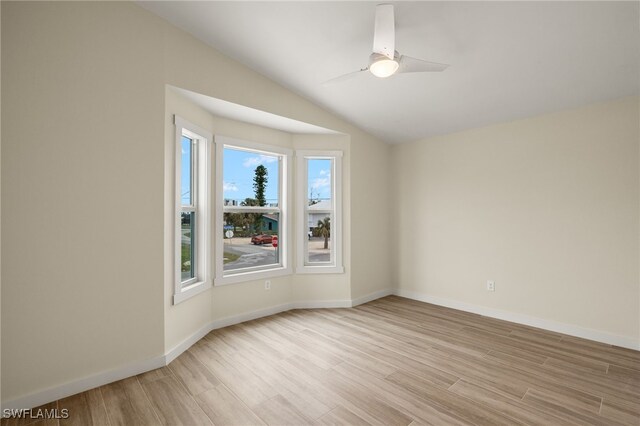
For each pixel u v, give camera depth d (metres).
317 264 4.41
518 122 3.73
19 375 1.99
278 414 1.98
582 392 2.24
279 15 2.51
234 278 3.65
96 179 2.28
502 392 2.24
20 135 1.98
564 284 3.37
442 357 2.79
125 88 2.41
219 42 2.90
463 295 4.19
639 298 2.94
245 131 3.75
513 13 2.23
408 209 4.81
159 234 2.59
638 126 2.96
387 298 4.78
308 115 3.81
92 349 2.26
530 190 3.62
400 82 3.28
